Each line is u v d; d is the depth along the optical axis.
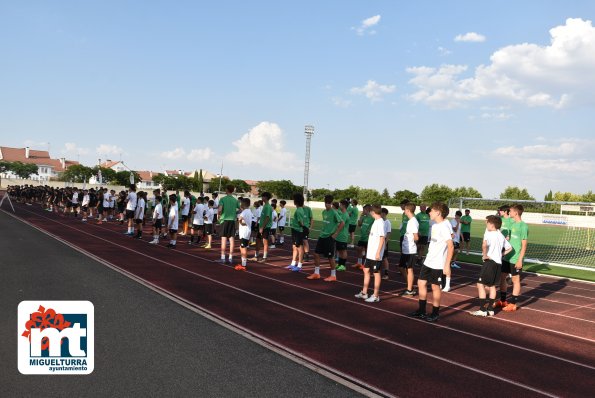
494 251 7.68
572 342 6.32
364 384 4.37
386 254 11.14
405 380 4.54
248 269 11.16
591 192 74.94
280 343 5.45
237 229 14.42
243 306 7.18
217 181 87.75
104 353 4.74
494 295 7.75
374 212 8.28
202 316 6.39
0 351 4.63
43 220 22.42
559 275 13.45
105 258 11.23
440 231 7.05
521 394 4.36
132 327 5.67
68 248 12.57
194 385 4.06
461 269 13.62
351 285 9.85
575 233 35.81
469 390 4.38
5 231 16.11
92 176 85.81
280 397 3.93
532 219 33.16
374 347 5.54
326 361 4.93
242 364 4.66
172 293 7.75
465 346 5.82
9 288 7.22
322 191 86.75
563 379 4.83
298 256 11.73
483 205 30.62
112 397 3.73
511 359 5.41
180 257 12.42
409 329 6.48
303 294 8.48
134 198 17.92
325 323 6.50
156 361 4.59
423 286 7.18
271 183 83.00
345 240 11.96
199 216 16.25
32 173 96.75
